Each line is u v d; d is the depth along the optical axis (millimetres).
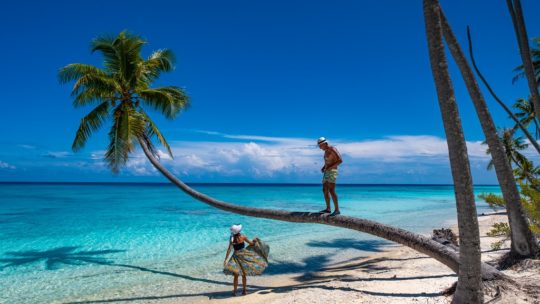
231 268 8758
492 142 9242
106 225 22734
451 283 7988
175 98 15547
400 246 15367
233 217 27453
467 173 5508
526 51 8508
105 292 9492
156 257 13742
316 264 12500
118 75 15117
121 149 14031
